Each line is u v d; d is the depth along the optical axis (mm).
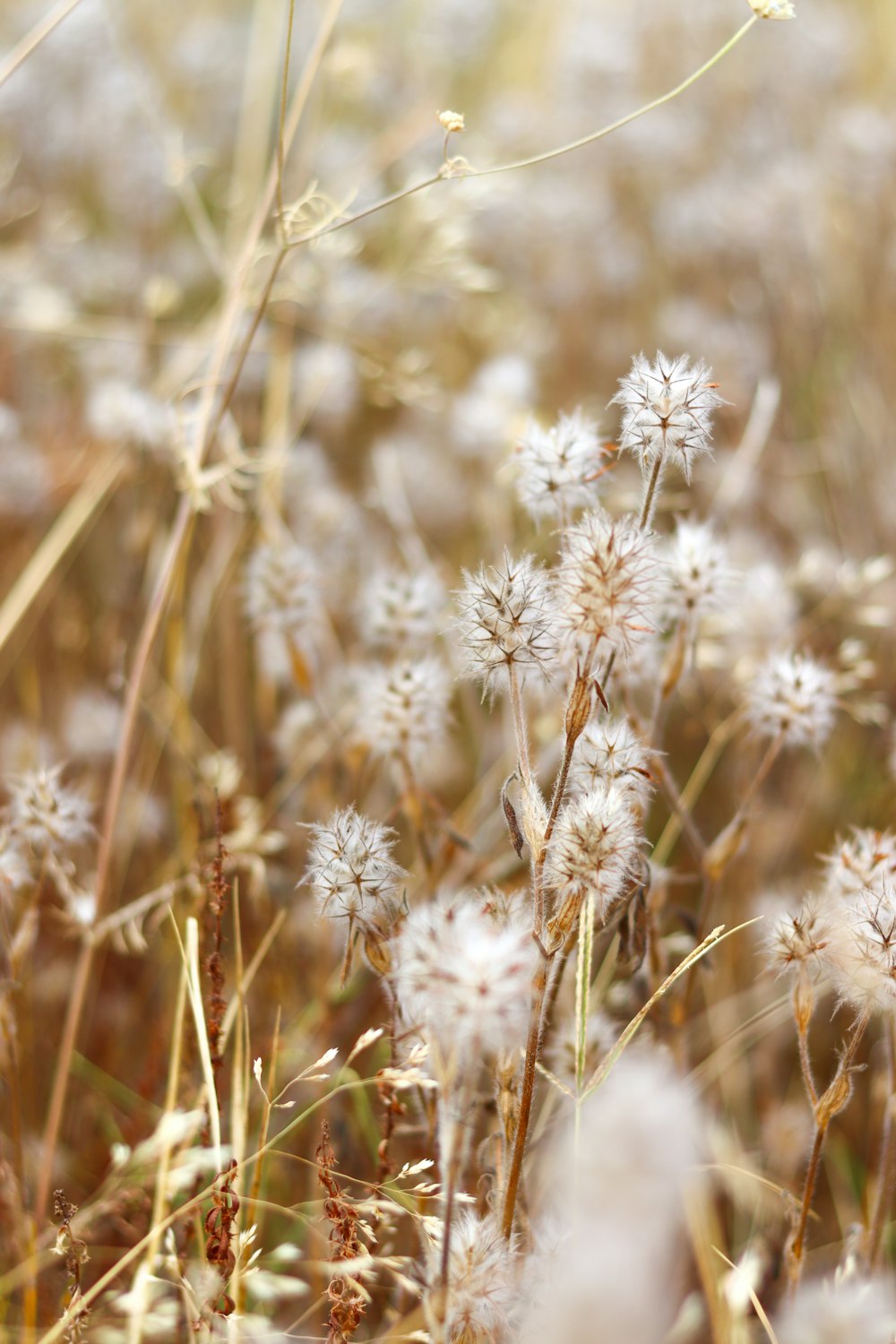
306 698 582
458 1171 409
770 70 1032
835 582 702
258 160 822
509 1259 430
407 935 410
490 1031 391
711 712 623
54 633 722
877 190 924
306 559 557
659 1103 361
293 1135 543
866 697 667
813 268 893
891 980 436
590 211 917
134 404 639
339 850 445
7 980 501
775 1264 520
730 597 507
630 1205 356
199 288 899
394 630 538
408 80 1048
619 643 428
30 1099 563
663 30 1080
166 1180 473
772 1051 583
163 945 598
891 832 619
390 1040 459
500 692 443
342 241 705
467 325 923
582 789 449
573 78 989
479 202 725
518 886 559
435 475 773
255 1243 521
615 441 476
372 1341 468
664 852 539
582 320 924
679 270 970
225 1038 478
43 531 738
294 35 972
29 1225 497
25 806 502
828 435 830
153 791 669
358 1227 452
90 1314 482
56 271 854
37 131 911
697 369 437
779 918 454
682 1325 495
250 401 750
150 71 1024
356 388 777
